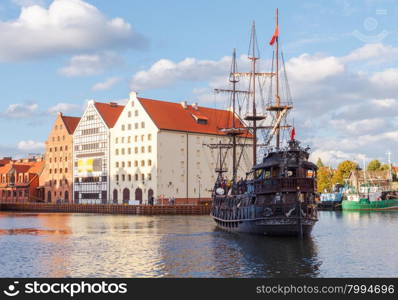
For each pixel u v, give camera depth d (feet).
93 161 476.54
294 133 197.26
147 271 129.90
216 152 453.17
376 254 157.48
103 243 186.50
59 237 209.15
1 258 150.71
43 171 538.06
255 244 180.24
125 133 445.37
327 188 568.00
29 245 181.68
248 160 469.57
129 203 436.76
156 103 444.14
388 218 330.54
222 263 140.87
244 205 221.05
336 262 142.82
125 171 443.73
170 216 361.51
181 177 427.74
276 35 245.65
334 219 325.01
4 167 587.68
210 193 446.19
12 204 493.36
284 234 197.26
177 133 427.33
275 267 135.23
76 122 530.27
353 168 564.71
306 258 149.48
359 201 453.17
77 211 441.27
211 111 476.95
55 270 131.64
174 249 168.35
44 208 468.75
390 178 522.06
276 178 195.62
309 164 198.08
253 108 286.25
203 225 270.26
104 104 488.44
